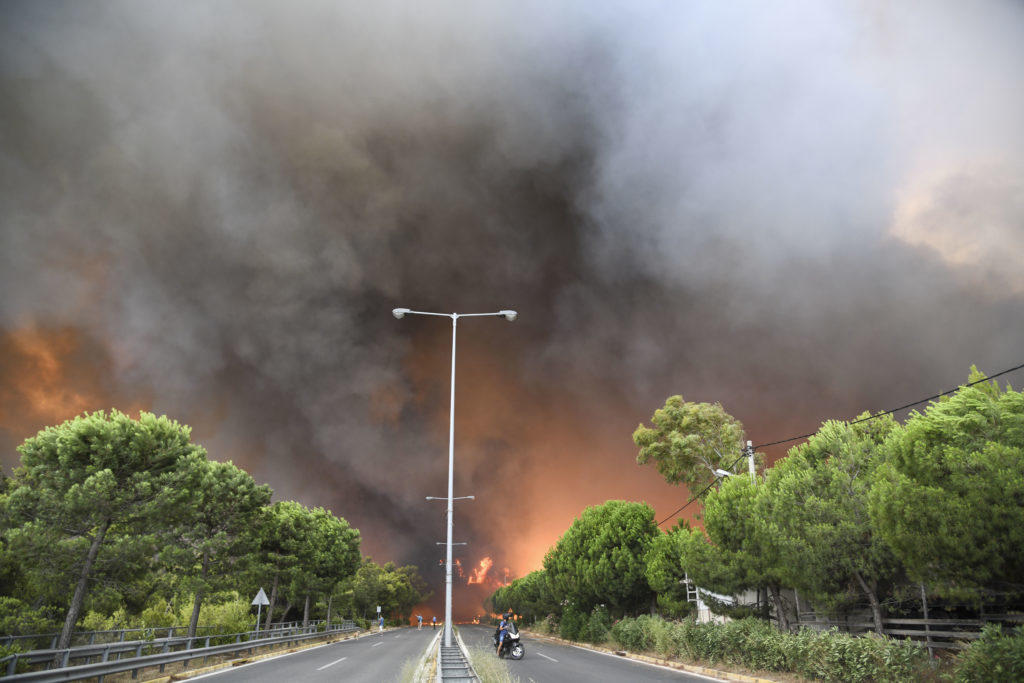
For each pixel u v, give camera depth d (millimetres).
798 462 17922
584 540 38906
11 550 17125
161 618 29766
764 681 15617
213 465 28266
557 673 18891
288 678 17297
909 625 17172
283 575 40188
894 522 11594
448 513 23328
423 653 28562
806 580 16047
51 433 18219
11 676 11016
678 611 27969
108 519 18516
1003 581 10977
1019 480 9922
